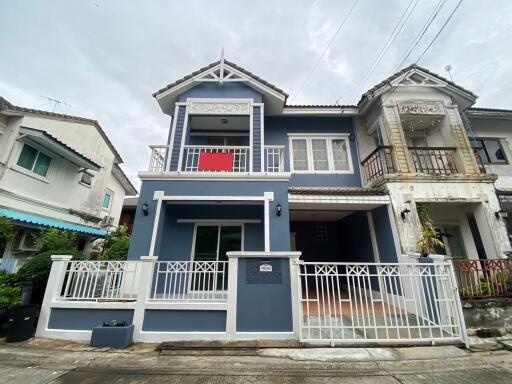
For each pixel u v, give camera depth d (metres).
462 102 8.43
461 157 7.34
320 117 9.30
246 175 6.47
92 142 12.03
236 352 3.87
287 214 6.24
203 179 6.50
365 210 7.83
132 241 5.94
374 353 3.80
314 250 9.72
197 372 3.31
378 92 7.95
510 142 9.68
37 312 5.08
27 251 7.68
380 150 7.39
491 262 5.31
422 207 6.82
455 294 4.33
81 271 4.83
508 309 4.86
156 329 4.36
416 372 3.31
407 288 5.82
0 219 5.94
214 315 4.41
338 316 5.38
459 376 3.21
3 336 4.54
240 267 4.54
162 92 7.93
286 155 8.84
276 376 3.21
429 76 8.14
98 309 4.52
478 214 6.86
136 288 5.26
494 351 3.94
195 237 7.18
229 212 7.30
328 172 8.67
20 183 8.16
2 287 4.87
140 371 3.34
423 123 8.46
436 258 4.80
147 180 6.49
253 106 7.70
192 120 8.16
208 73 8.02
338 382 3.07
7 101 8.25
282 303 4.36
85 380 3.11
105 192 13.40
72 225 9.41
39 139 8.40
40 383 3.03
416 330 4.57
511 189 8.91
